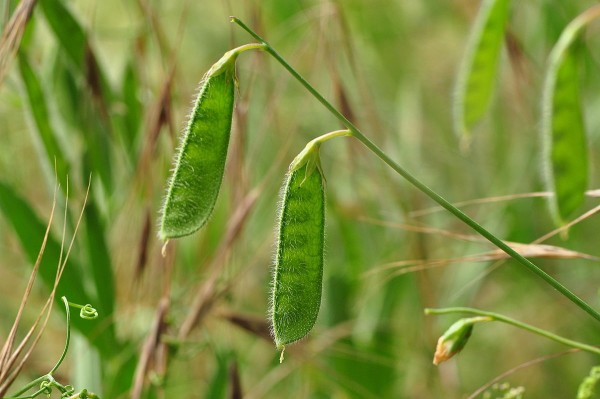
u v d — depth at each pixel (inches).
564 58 18.6
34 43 21.6
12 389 21.2
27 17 18.1
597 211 17.6
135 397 18.9
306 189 15.9
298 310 16.0
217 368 20.4
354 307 22.6
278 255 15.9
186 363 22.4
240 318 20.0
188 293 21.4
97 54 21.0
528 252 17.5
